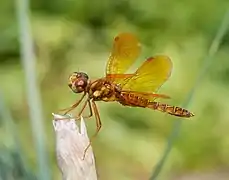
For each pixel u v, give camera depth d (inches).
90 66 14.1
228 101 14.1
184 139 13.6
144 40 14.7
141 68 4.5
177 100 13.8
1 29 14.2
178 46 14.5
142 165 13.1
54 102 13.5
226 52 14.0
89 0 14.8
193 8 15.0
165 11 14.9
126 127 13.4
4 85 13.4
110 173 12.9
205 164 13.6
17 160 4.8
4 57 14.2
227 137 13.8
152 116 13.6
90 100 4.5
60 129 3.8
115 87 4.5
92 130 12.7
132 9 14.9
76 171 3.8
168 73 4.5
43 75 13.9
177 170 13.2
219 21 14.7
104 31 14.7
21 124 12.6
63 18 14.6
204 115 14.0
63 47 14.3
